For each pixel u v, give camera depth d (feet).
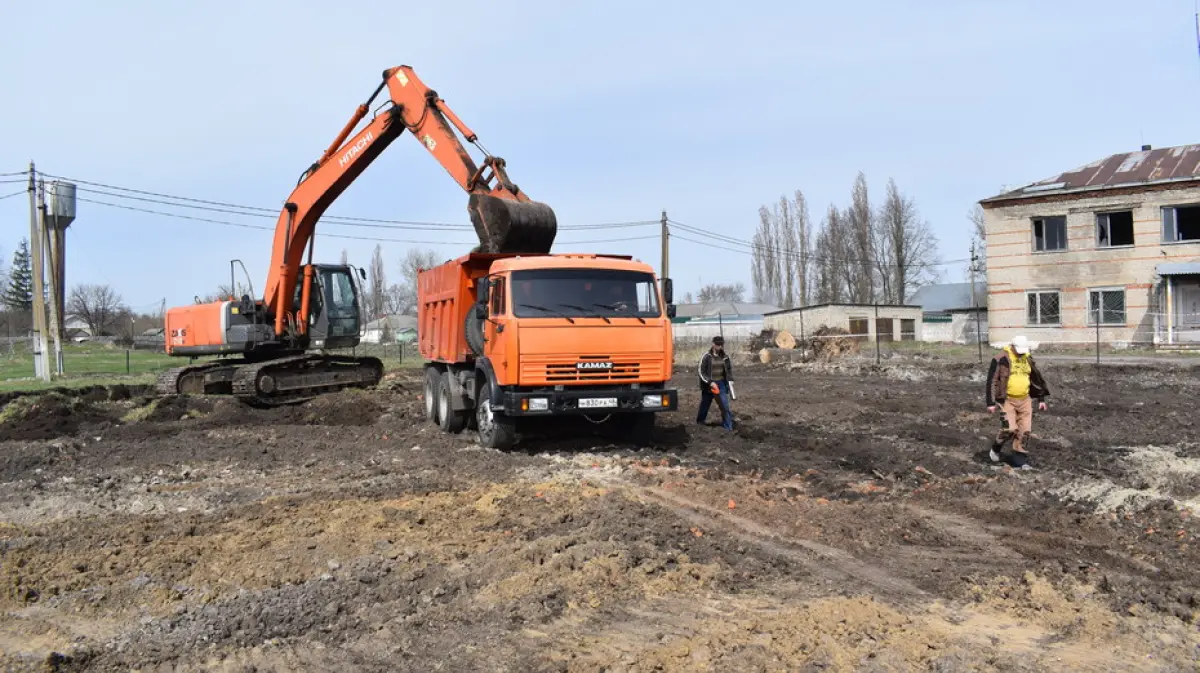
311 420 52.01
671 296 36.94
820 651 15.78
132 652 16.49
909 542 23.12
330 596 19.07
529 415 34.17
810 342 103.35
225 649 16.56
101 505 29.09
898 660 15.47
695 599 18.78
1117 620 17.25
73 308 259.80
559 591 19.07
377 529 24.27
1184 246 102.12
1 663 16.02
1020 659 15.56
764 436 41.52
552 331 34.27
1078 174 114.73
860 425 45.09
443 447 39.45
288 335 60.80
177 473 34.71
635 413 38.58
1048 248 112.06
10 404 53.98
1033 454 35.09
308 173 57.11
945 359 91.71
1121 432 40.63
